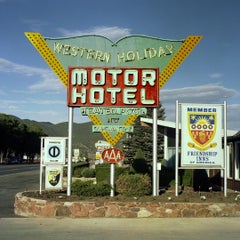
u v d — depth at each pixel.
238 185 21.88
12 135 106.50
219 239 10.17
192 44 16.38
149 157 46.56
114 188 15.45
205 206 13.70
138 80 15.93
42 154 16.94
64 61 16.23
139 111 15.91
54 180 17.02
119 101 15.95
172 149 31.86
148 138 46.94
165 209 13.59
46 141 16.95
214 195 15.93
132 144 47.34
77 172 38.22
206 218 13.36
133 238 10.26
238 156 22.53
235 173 22.61
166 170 22.27
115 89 15.93
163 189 18.20
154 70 15.95
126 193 15.22
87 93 15.88
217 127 15.89
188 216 13.60
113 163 15.74
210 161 15.80
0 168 67.62
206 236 10.52
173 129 31.89
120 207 13.57
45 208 13.77
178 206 13.62
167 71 16.30
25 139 120.00
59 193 16.45
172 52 16.36
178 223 12.42
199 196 15.51
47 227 11.77
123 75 15.95
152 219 13.17
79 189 15.13
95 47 16.33
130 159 47.38
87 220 12.96
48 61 16.19
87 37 16.33
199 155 15.77
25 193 15.89
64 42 16.27
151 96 15.90
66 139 17.59
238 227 11.80
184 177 21.17
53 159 16.98
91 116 15.92
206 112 15.88
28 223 12.41
